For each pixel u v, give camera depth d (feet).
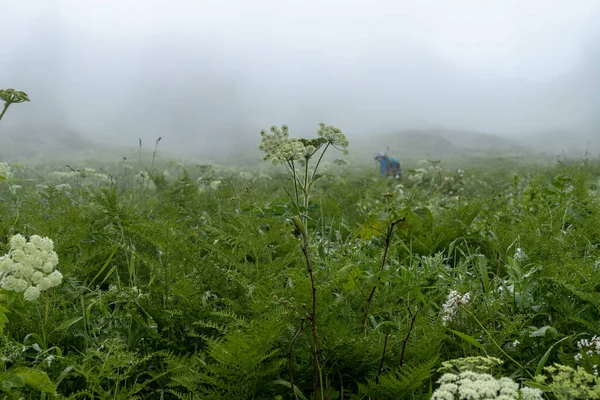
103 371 8.78
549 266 12.69
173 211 13.53
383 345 10.05
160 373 9.96
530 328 11.21
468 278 15.06
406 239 18.17
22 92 13.03
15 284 7.97
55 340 10.84
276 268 12.58
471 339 9.85
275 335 8.87
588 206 20.44
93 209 17.38
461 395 6.61
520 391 6.83
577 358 9.48
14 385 7.28
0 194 24.16
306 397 9.98
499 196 28.19
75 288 12.65
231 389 9.10
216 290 12.25
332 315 10.23
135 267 14.88
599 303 11.25
